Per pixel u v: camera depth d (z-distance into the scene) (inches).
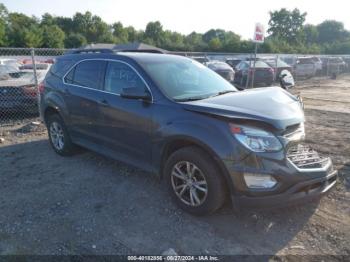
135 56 181.2
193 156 140.5
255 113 134.0
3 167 209.5
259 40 413.1
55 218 148.5
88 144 203.5
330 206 157.8
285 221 145.5
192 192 145.5
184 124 143.1
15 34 2429.9
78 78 206.7
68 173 198.2
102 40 3307.1
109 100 179.8
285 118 135.6
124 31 3575.3
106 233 137.6
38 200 165.0
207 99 153.6
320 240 132.7
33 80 359.3
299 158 137.9
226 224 143.6
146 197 167.3
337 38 3752.5
